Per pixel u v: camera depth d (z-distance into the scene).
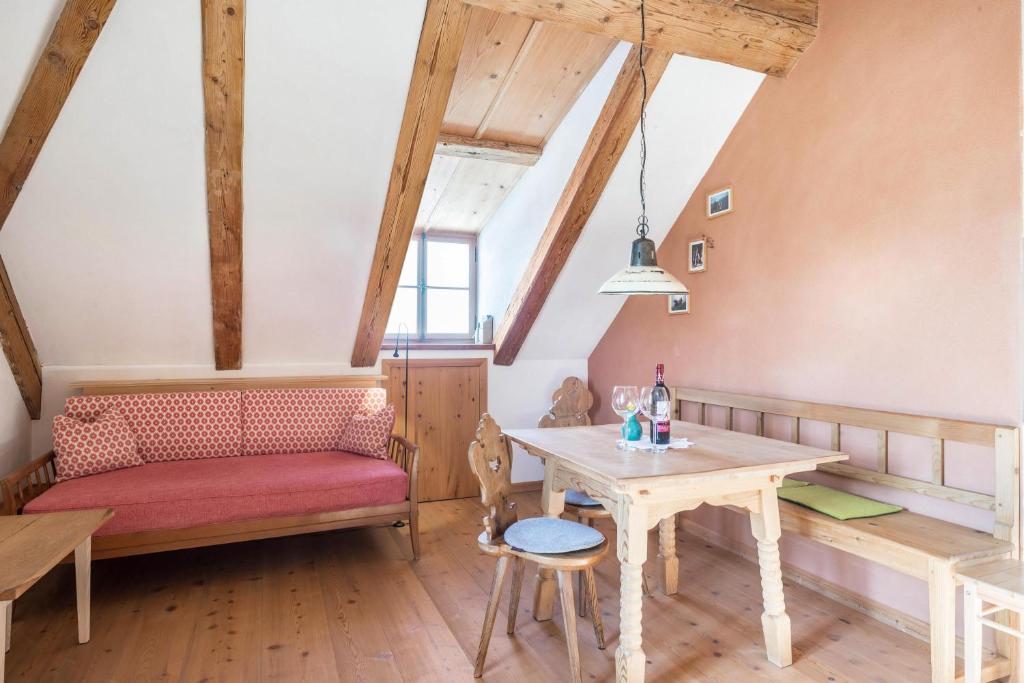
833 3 2.75
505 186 4.28
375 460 3.47
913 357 2.43
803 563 2.93
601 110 3.21
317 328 3.89
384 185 3.09
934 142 2.34
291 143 2.78
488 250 4.77
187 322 3.56
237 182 2.84
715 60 2.82
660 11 2.49
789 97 3.00
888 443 2.55
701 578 3.02
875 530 2.21
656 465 2.09
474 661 2.23
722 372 3.48
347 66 2.53
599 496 2.16
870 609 2.58
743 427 3.33
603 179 3.37
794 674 2.13
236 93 2.48
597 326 4.56
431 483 4.46
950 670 1.95
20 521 2.13
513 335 4.32
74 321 3.36
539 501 4.43
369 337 3.98
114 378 3.68
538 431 2.81
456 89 3.38
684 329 3.79
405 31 2.47
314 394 3.81
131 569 3.14
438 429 4.46
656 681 2.09
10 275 3.03
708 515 3.61
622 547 2.01
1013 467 2.06
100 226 2.93
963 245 2.25
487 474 2.21
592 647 2.34
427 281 4.82
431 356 4.43
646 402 2.59
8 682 2.07
